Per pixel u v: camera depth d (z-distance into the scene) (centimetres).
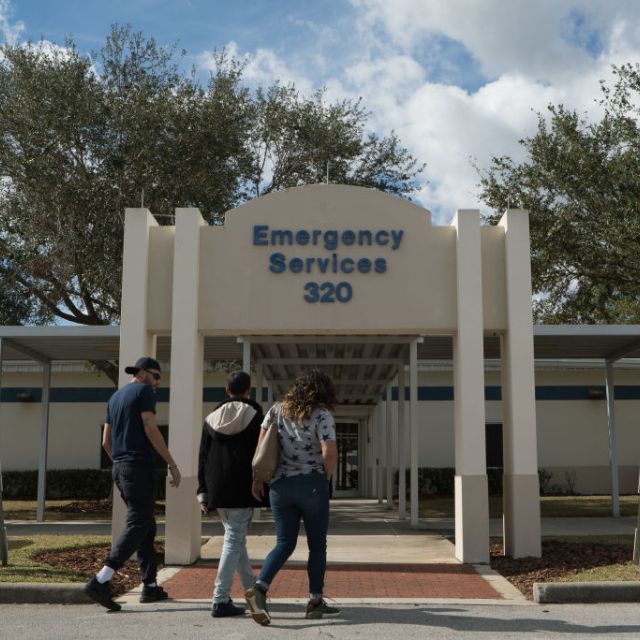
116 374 2003
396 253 1098
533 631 606
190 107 2081
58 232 1955
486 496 1034
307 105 2355
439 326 1084
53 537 1188
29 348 1593
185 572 948
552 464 2567
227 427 662
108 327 1407
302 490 625
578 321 2309
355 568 975
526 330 1073
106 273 1912
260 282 1091
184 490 1021
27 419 2575
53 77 1980
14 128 1955
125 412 706
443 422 2578
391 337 1389
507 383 1090
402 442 1656
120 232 1931
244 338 1344
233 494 656
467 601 750
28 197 1992
